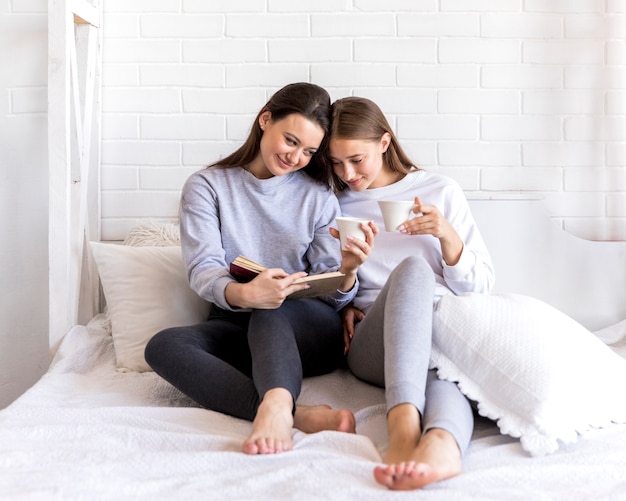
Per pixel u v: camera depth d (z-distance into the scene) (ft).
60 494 3.39
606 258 7.54
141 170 7.75
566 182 7.76
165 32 7.67
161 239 7.16
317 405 4.80
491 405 4.49
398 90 7.67
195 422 4.67
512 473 3.75
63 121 6.46
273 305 4.97
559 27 7.66
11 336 7.25
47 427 4.41
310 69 7.66
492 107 7.70
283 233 6.02
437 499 3.39
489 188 7.75
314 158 6.17
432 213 5.49
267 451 4.01
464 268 5.69
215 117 7.72
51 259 6.50
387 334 4.51
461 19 7.64
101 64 7.66
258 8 7.63
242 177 6.08
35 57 7.07
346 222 5.26
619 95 7.71
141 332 6.23
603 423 4.46
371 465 3.76
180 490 3.55
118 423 4.61
